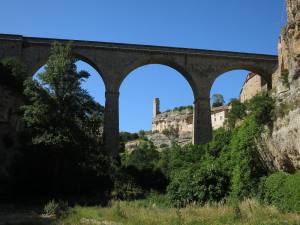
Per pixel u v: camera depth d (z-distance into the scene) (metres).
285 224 26.44
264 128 40.16
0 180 51.62
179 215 31.75
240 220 29.75
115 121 64.31
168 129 148.75
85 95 54.19
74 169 53.31
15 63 59.53
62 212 38.00
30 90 52.22
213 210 35.53
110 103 64.81
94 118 53.94
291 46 37.56
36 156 51.75
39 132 51.12
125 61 66.62
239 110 64.88
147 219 32.62
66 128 50.97
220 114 127.12
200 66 68.56
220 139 53.09
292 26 37.50
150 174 58.81
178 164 60.47
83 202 48.06
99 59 65.94
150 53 67.38
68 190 52.66
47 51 64.69
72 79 53.44
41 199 50.09
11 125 56.94
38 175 52.53
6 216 38.00
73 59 55.53
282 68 40.97
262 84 80.12
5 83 57.81
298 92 35.75
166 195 48.44
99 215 36.56
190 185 44.44
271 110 39.78
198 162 57.31
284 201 34.19
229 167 45.69
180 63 68.06
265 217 30.19
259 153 41.25
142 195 54.16
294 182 33.84
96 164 54.84
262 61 70.31
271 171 40.34
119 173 57.56
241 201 39.84
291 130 35.59
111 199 49.97
